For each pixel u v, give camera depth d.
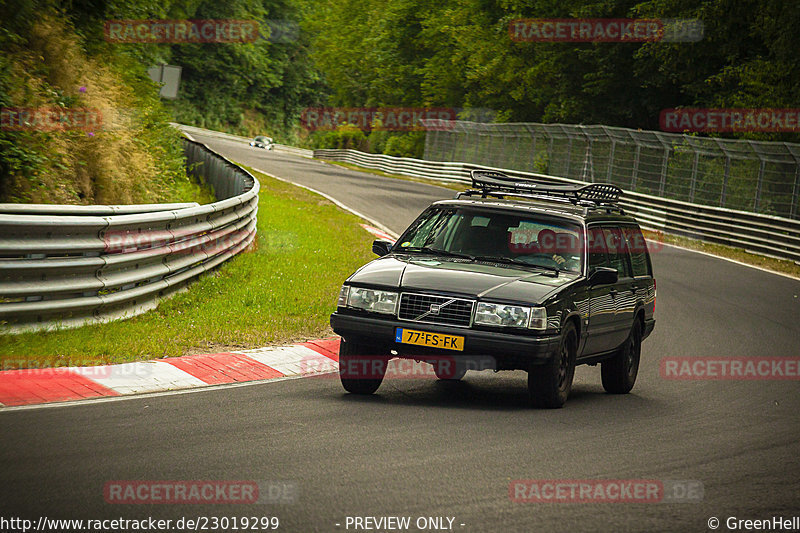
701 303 48.03
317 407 20.78
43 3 48.34
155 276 31.06
